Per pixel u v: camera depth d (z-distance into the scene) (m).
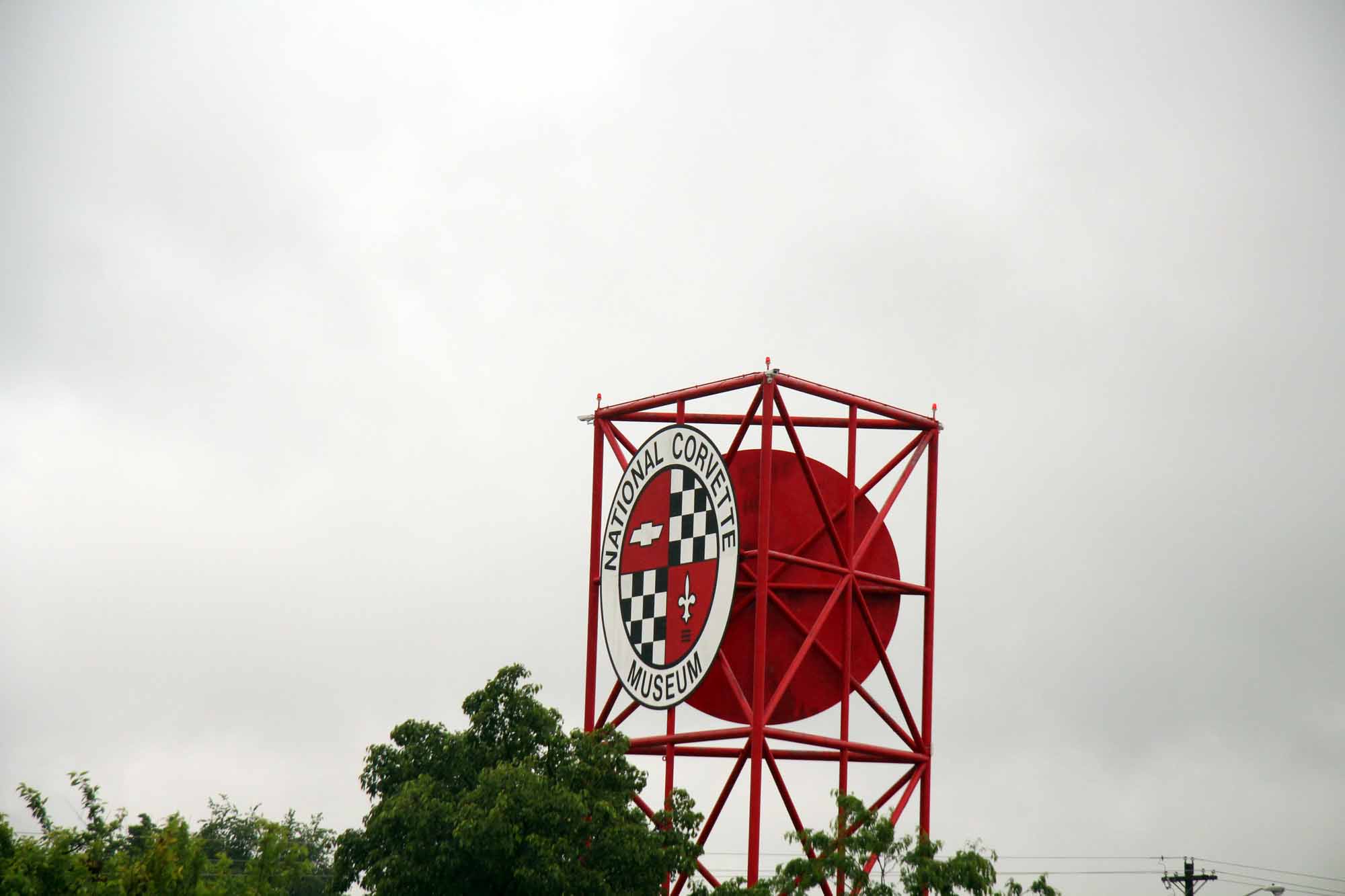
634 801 40.88
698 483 40.12
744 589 41.16
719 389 41.22
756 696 38.94
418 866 36.75
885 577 41.94
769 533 40.12
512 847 36.03
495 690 39.47
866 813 36.84
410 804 37.25
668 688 39.78
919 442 43.28
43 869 40.38
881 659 41.50
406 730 39.91
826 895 37.47
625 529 41.59
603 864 37.03
